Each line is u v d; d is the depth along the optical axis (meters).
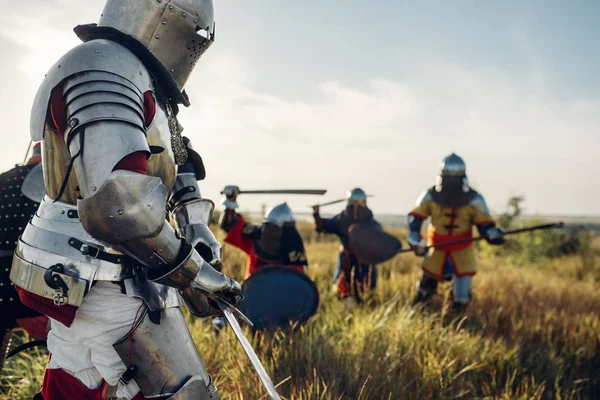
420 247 7.39
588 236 19.23
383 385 4.09
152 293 2.34
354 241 7.14
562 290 8.96
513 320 6.39
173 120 2.50
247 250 6.35
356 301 7.12
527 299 7.82
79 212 2.07
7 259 3.36
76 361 2.42
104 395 2.58
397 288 8.07
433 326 6.19
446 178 7.41
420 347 4.96
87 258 2.26
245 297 5.38
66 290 2.22
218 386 4.02
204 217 2.81
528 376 5.11
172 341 2.40
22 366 4.38
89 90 2.11
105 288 2.33
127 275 2.30
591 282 11.61
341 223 7.52
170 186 2.49
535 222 18.61
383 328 5.23
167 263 2.19
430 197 7.54
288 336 4.98
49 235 2.30
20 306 3.37
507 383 4.61
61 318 2.29
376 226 7.52
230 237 6.27
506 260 17.36
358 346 4.77
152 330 2.37
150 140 2.33
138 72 2.25
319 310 6.59
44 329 3.48
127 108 2.13
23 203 3.40
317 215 7.56
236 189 6.21
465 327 6.40
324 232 7.58
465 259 7.25
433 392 4.25
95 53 2.18
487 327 6.41
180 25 2.45
